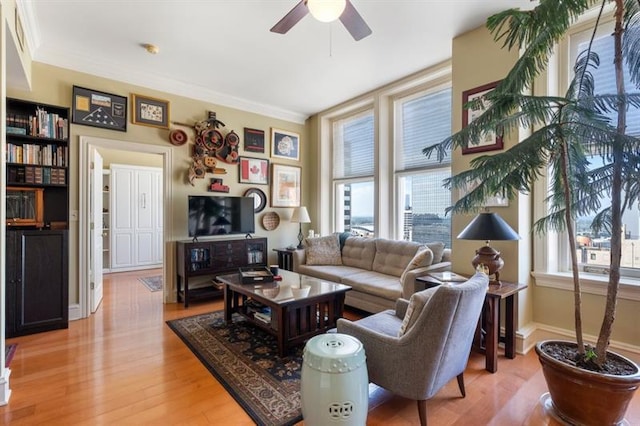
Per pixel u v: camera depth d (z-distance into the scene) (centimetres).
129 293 452
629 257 249
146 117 392
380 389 210
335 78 402
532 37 179
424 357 160
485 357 243
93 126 354
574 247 176
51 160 320
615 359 176
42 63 326
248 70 377
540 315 283
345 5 193
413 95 417
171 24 283
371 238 433
